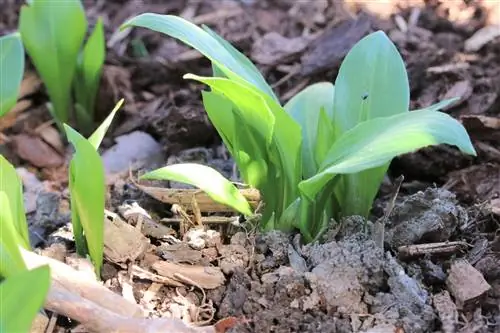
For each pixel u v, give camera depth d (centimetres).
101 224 62
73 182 62
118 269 66
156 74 91
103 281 65
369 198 69
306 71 86
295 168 66
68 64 85
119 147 83
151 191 71
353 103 68
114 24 99
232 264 65
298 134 65
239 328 61
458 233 69
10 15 101
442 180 77
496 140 77
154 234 69
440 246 66
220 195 63
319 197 67
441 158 76
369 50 69
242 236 67
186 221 69
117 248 66
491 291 64
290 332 61
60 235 69
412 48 88
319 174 61
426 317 61
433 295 63
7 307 53
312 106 73
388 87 68
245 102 62
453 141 58
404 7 94
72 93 90
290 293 63
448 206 67
